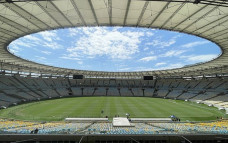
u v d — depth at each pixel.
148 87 82.56
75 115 34.28
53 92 70.75
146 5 16.75
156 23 21.48
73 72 71.00
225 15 18.11
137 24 22.06
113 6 17.20
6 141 14.95
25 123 26.25
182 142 14.99
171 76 78.88
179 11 17.73
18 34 25.23
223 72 59.69
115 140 14.99
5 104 44.59
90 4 16.81
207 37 25.41
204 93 60.09
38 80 72.25
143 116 33.88
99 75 79.12
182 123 26.77
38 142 15.03
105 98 66.19
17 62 46.50
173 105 48.47
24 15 19.00
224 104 46.06
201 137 15.02
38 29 23.56
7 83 57.78
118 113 36.56
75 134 15.15
